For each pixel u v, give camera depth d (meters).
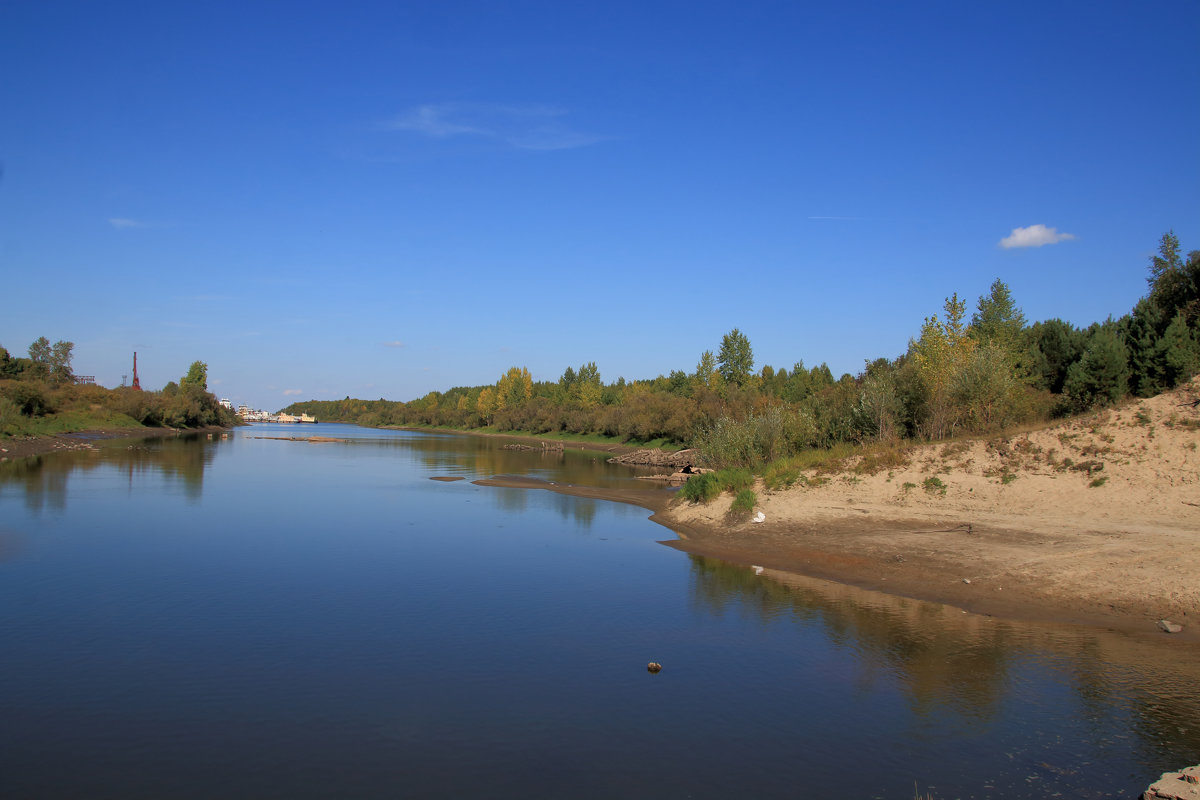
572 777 11.41
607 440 120.44
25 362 140.88
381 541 30.48
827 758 12.04
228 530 32.25
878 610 20.58
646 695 14.62
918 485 31.91
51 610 19.70
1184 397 29.81
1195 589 19.02
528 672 15.86
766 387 94.94
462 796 10.79
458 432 184.25
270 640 17.64
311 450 97.75
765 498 34.94
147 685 14.84
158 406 137.75
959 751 12.23
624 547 30.34
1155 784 10.28
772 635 18.38
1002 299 57.16
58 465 59.91
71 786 10.95
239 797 10.70
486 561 26.97
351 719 13.41
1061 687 14.79
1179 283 42.56
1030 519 26.70
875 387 42.19
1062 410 39.50
